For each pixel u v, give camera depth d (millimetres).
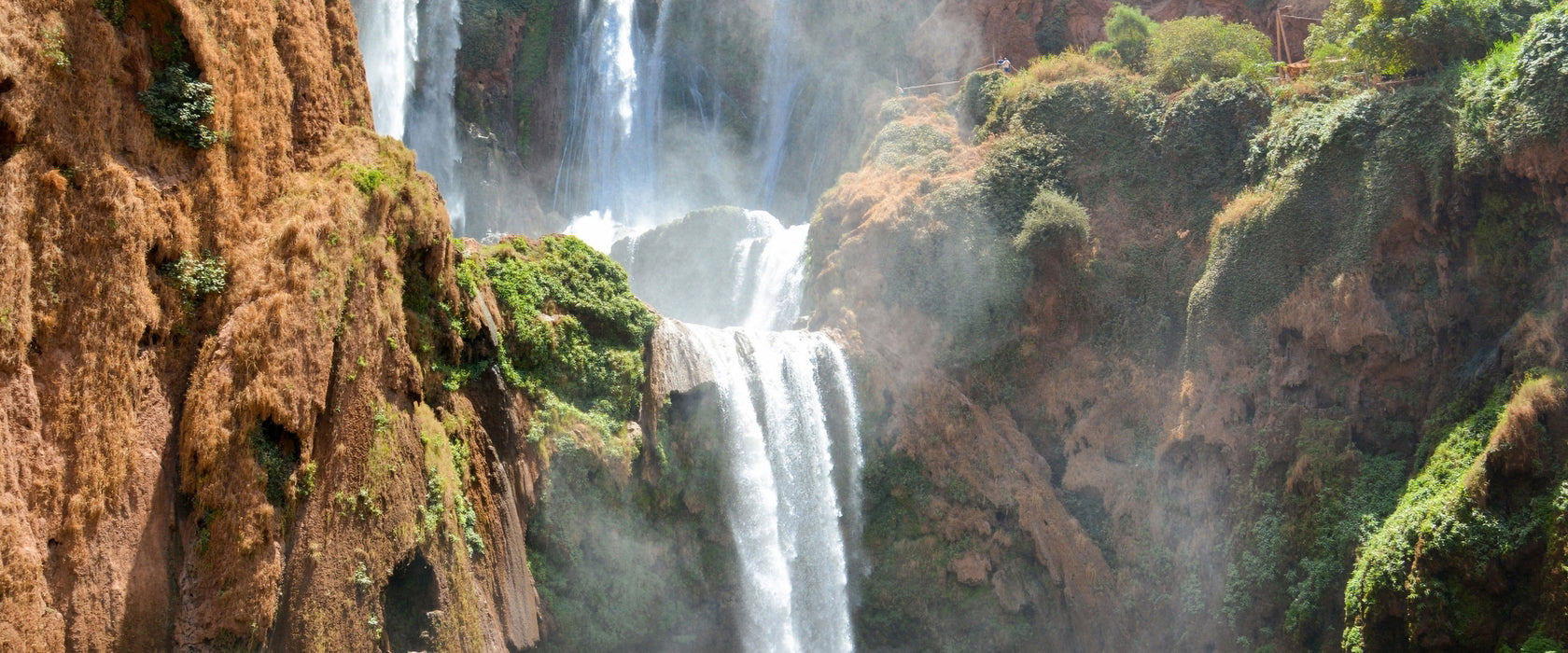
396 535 21000
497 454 24391
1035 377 33156
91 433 17438
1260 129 32344
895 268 33688
